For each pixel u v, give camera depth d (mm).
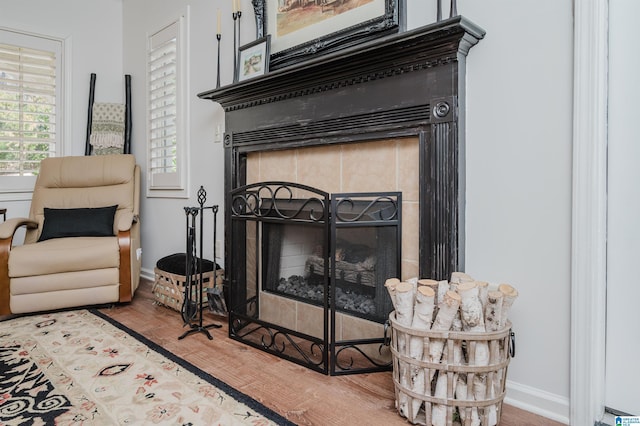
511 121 1470
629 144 1306
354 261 1949
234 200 2252
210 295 2361
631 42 1296
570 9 1341
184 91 3092
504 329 1305
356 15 1930
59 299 2467
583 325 1315
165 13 3324
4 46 3377
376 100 1772
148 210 3564
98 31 3852
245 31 2607
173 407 1435
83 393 1531
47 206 3068
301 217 1927
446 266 1562
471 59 1564
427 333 1312
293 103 2141
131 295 2646
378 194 1740
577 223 1319
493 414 1317
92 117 3703
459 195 1547
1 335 2135
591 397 1311
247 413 1398
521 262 1455
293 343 1863
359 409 1441
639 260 1293
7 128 3387
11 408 1424
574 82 1322
